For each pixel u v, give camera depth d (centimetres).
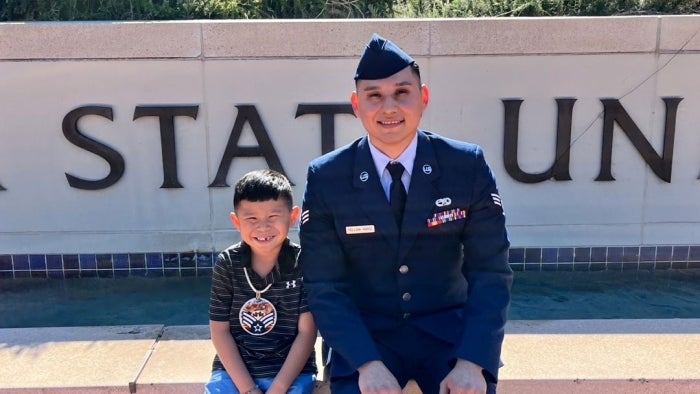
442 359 259
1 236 543
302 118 532
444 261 265
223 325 276
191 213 543
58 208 541
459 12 613
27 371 311
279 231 268
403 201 260
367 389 235
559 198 543
